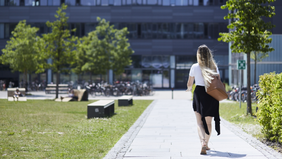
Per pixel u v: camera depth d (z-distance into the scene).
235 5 11.34
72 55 22.78
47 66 22.38
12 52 27.64
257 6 11.12
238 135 7.64
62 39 22.64
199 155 5.43
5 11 40.78
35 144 6.27
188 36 40.22
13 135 7.09
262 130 6.88
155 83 40.62
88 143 6.63
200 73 5.38
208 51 5.41
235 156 5.33
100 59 31.56
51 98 23.70
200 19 40.06
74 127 8.75
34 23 40.72
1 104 16.56
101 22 32.53
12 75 41.12
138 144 6.56
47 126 8.69
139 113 13.15
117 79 40.44
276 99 5.98
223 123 9.93
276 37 25.91
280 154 5.42
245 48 11.27
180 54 40.31
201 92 5.32
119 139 7.18
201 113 5.26
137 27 40.38
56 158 5.24
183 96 26.95
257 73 26.89
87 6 40.47
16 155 5.27
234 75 31.61
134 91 27.50
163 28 40.34
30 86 36.34
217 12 40.00
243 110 14.07
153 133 8.09
